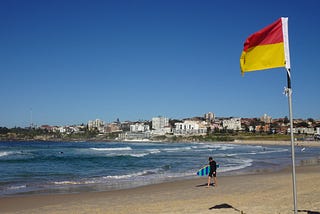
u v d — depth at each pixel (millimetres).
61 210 13719
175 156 61594
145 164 43094
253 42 8008
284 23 7746
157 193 18188
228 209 11578
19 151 78500
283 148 115688
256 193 16281
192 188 19859
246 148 113875
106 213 12719
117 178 26453
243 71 8148
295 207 7680
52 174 30906
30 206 14852
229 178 24797
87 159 52781
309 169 32438
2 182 24094
